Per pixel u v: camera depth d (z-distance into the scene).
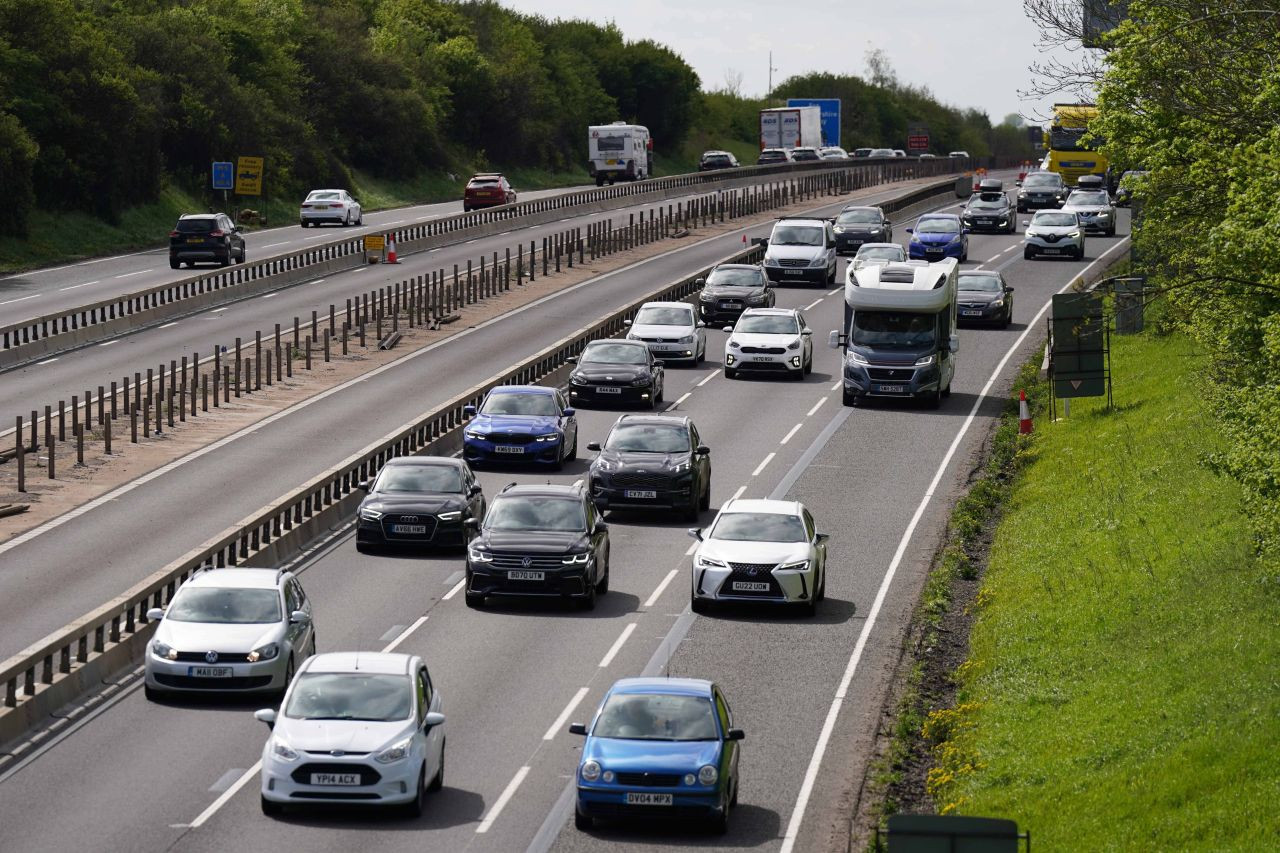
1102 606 50.03
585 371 87.62
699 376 98.06
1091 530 60.28
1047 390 91.88
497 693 44.34
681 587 56.69
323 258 131.38
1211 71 51.25
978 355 103.06
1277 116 47.09
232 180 161.00
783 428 83.25
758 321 98.69
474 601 53.41
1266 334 40.72
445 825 34.62
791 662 48.09
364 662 36.75
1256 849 30.81
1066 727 40.56
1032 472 73.88
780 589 52.25
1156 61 52.53
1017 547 61.09
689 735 34.84
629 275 136.25
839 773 39.12
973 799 36.75
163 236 155.25
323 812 35.25
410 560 59.84
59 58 152.38
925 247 139.50
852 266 89.88
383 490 61.12
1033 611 51.50
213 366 95.19
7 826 34.03
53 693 42.62
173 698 43.62
